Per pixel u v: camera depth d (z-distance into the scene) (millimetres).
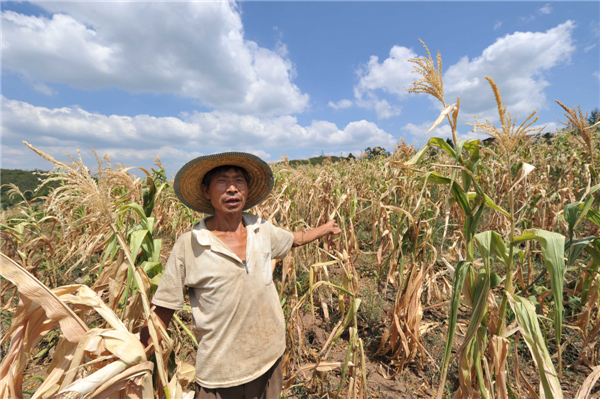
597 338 2648
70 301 1282
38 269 4391
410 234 2986
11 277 1151
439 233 5020
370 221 5602
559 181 4883
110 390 1180
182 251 1623
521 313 1710
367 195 5766
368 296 3889
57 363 1326
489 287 1781
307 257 4188
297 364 2947
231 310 1555
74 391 1051
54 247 4301
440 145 2018
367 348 3266
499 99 1457
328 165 6516
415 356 3029
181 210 5773
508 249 1854
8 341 2832
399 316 3025
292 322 2816
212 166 1744
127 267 1687
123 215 1990
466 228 1979
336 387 2652
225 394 1603
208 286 1556
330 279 4457
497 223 4496
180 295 1623
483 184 4785
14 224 3756
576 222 2053
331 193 4602
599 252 2062
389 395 2578
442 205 5105
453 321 1866
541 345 1613
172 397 1402
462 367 2053
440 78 1762
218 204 1673
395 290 4141
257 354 1645
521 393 2508
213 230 1758
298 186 5902
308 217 5016
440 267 4344
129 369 1207
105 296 2422
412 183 2979
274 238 1937
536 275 4039
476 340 1963
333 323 3633
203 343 1599
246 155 1724
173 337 2898
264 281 1701
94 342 1203
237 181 1683
